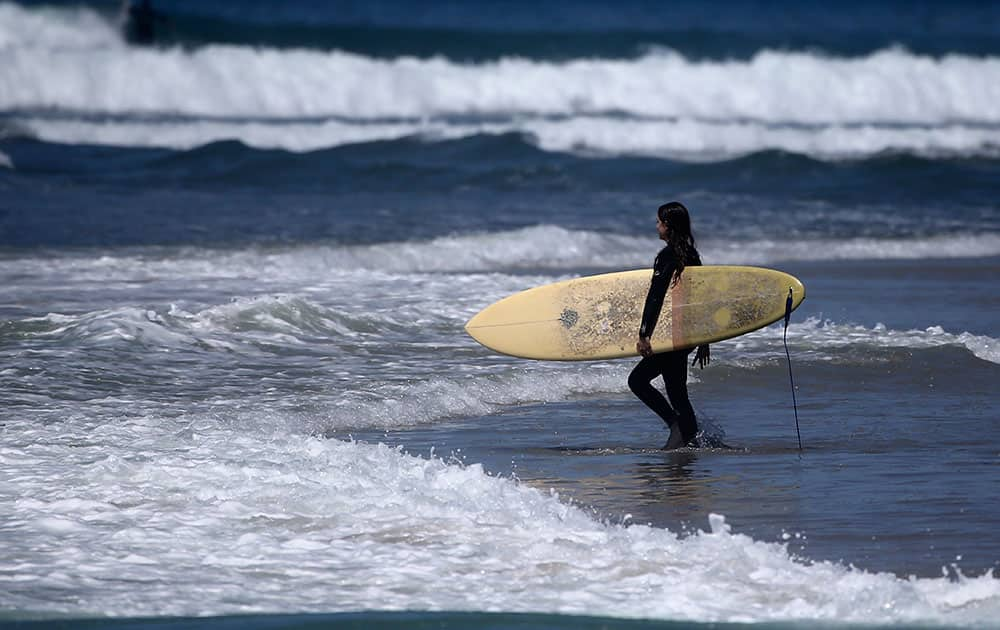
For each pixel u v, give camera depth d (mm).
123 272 55688
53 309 45500
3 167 93750
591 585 18969
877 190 98000
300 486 23906
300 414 31812
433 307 49031
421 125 116562
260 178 95062
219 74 122750
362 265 64250
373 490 23781
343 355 40406
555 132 113375
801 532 22234
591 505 24359
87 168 96062
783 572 19438
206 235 69438
